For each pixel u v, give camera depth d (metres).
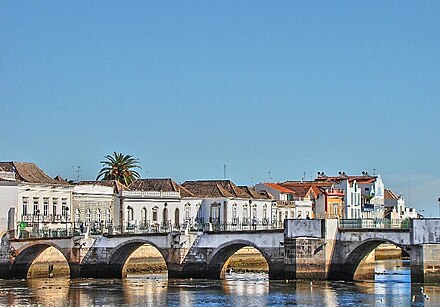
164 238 143.38
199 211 193.25
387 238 129.00
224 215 191.62
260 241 136.62
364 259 137.38
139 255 162.88
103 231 153.38
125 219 176.38
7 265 149.00
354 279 134.62
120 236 146.12
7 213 151.62
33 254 151.38
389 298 112.88
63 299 116.75
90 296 119.62
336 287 124.94
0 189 151.25
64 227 164.75
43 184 160.62
